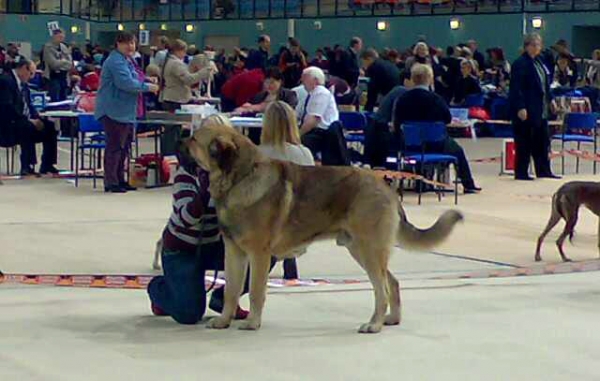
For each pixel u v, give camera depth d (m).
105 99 14.22
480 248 10.77
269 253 6.73
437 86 23.50
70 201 13.54
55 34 22.77
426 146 14.27
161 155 15.52
